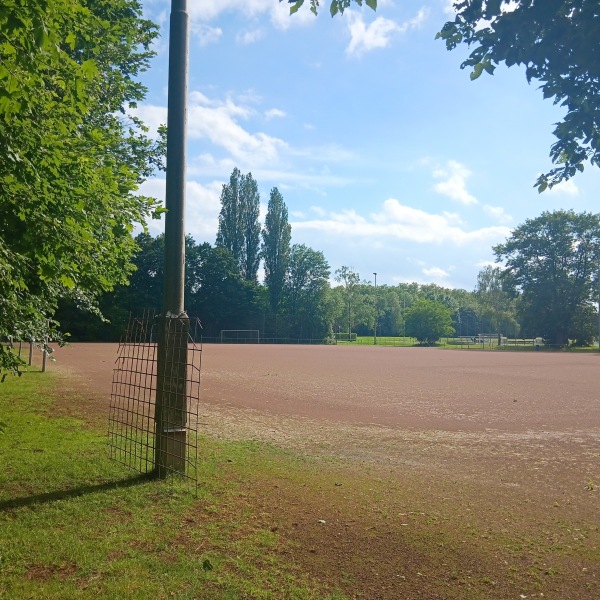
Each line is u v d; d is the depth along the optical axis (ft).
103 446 25.40
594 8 10.30
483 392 55.62
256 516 17.08
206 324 245.86
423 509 18.60
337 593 12.31
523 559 14.62
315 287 276.62
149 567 13.16
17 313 19.49
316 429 33.40
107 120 39.04
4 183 16.15
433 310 264.52
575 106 11.75
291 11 13.75
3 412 34.47
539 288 228.02
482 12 11.83
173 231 21.44
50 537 14.71
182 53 21.84
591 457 27.17
